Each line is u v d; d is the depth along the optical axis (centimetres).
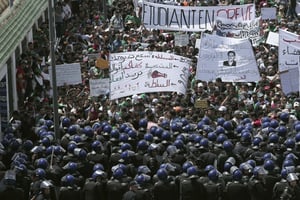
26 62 6994
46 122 5644
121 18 8638
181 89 5853
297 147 4959
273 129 5172
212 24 7188
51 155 4884
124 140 5116
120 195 4566
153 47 7281
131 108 5862
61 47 8112
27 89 6919
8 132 5581
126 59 5831
